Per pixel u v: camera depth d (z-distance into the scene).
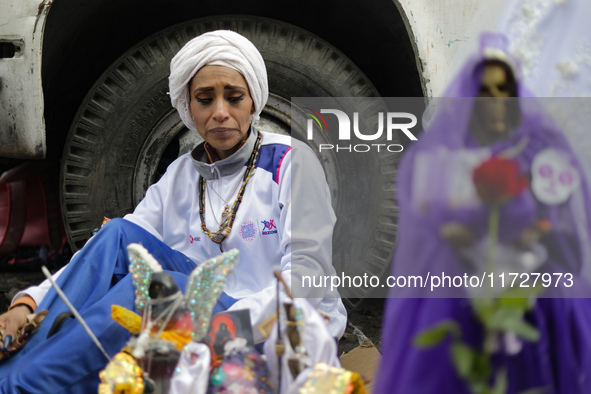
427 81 2.91
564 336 1.77
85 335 2.04
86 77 3.32
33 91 2.96
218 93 2.33
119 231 2.32
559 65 2.02
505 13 2.13
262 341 2.08
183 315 1.84
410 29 2.89
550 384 1.74
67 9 3.00
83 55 3.26
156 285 1.85
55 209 3.74
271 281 2.39
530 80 2.03
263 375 1.88
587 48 2.02
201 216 2.46
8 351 2.13
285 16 3.28
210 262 1.88
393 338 1.82
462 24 2.89
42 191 3.70
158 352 1.80
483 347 1.70
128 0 3.12
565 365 1.77
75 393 2.01
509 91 1.79
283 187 2.34
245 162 2.44
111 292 2.11
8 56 2.99
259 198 2.41
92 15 3.11
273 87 3.12
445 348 1.69
